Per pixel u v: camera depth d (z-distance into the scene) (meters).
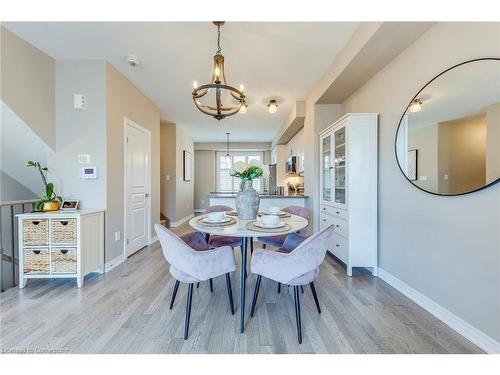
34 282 2.45
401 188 2.21
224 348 1.46
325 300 2.06
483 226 1.45
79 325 1.68
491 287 1.41
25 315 1.81
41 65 2.56
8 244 3.08
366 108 2.82
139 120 3.58
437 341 1.52
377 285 2.37
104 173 2.75
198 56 2.65
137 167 3.53
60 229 2.32
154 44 2.43
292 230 1.69
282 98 3.99
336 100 3.44
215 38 2.32
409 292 2.10
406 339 1.54
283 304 2.00
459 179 1.58
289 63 2.81
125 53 2.60
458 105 1.58
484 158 1.42
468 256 1.54
